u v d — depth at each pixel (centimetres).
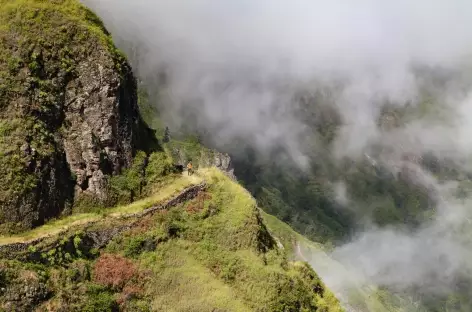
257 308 4325
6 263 3569
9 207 3919
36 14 4666
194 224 4844
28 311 3472
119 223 4406
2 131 4109
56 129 4491
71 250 4025
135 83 5544
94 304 3709
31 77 4397
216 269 4559
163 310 4019
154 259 4341
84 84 4697
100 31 5000
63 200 4341
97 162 4603
